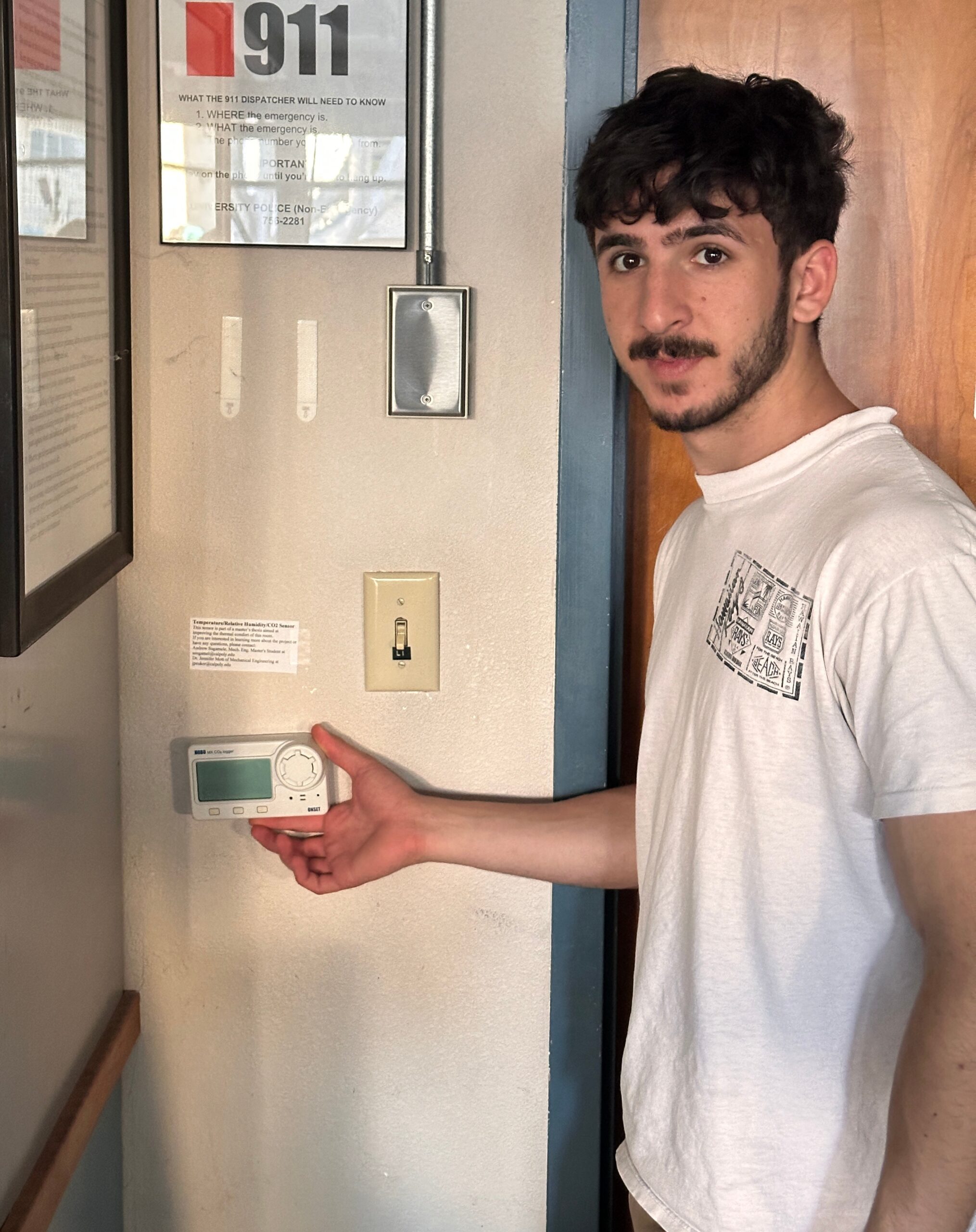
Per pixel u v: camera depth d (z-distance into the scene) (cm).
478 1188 136
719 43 129
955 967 78
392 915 131
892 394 136
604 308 102
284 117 115
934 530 82
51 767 102
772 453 97
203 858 130
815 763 89
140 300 120
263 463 123
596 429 122
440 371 120
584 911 129
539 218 119
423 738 128
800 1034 92
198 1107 135
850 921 91
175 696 127
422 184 117
